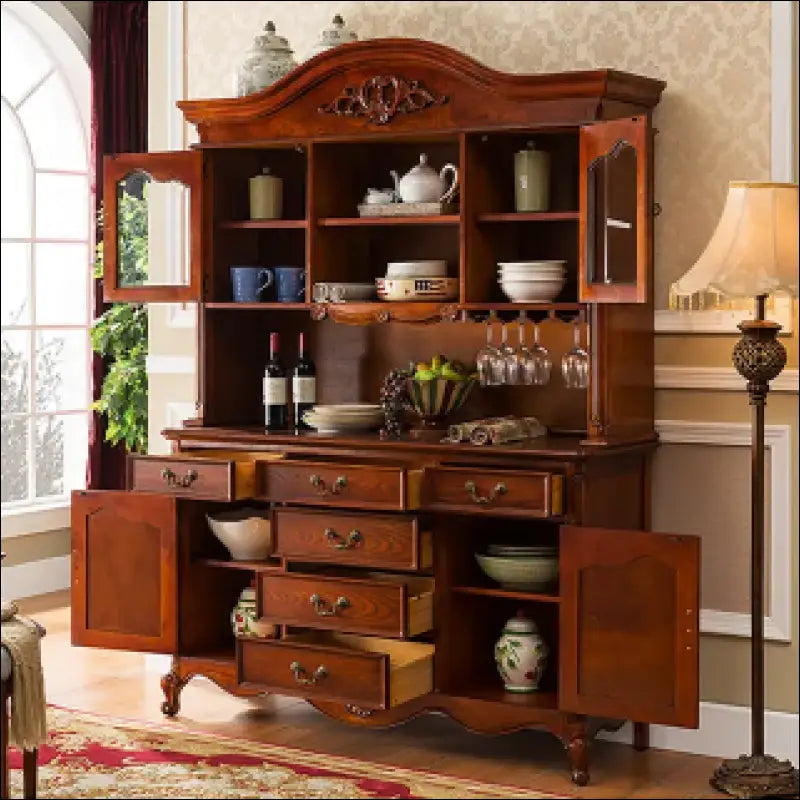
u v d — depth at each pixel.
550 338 5.37
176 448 5.59
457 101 5.09
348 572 5.38
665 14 5.18
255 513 5.64
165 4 6.18
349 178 5.61
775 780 4.65
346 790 4.61
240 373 5.84
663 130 5.19
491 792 4.63
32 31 7.65
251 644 5.09
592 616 4.68
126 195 5.75
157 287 5.70
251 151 5.81
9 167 7.57
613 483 4.97
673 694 4.55
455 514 4.97
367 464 5.12
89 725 5.30
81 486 8.00
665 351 5.21
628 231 4.75
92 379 7.84
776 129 5.00
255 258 5.92
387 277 5.30
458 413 5.56
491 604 5.27
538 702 4.88
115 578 5.48
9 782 4.62
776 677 5.06
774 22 4.99
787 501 5.02
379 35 5.72
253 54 5.61
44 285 7.79
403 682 4.89
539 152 5.15
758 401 4.68
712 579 5.16
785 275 4.52
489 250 5.25
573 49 5.35
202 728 5.33
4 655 4.14
